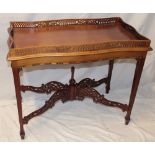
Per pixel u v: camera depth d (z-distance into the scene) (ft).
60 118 6.48
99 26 5.94
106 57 5.09
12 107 6.68
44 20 6.01
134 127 6.36
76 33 5.55
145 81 7.89
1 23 5.82
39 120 6.38
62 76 7.05
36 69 6.68
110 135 6.07
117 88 7.77
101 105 7.03
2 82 6.55
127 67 7.46
